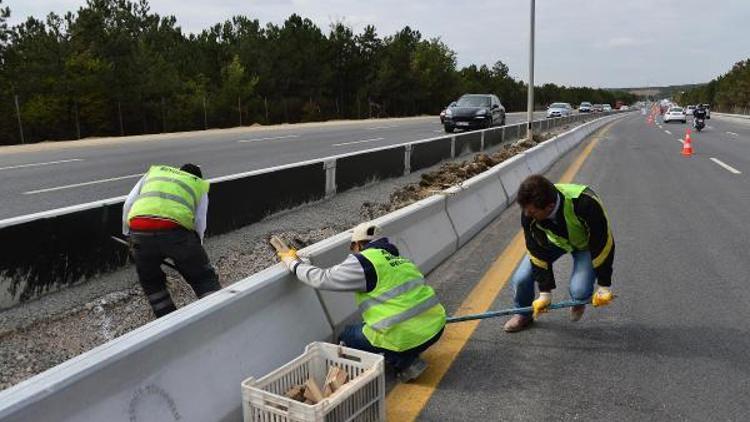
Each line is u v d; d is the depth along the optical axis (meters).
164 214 4.63
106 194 10.57
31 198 10.12
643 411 3.71
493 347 4.68
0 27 33.62
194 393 3.07
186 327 3.08
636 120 60.25
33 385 2.37
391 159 11.93
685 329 4.99
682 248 7.66
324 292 4.41
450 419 3.64
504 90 107.81
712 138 29.36
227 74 49.72
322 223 7.99
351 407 3.26
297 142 22.53
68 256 5.11
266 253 6.59
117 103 37.50
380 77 65.06
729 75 112.81
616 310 5.45
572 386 4.04
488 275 6.46
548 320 5.23
